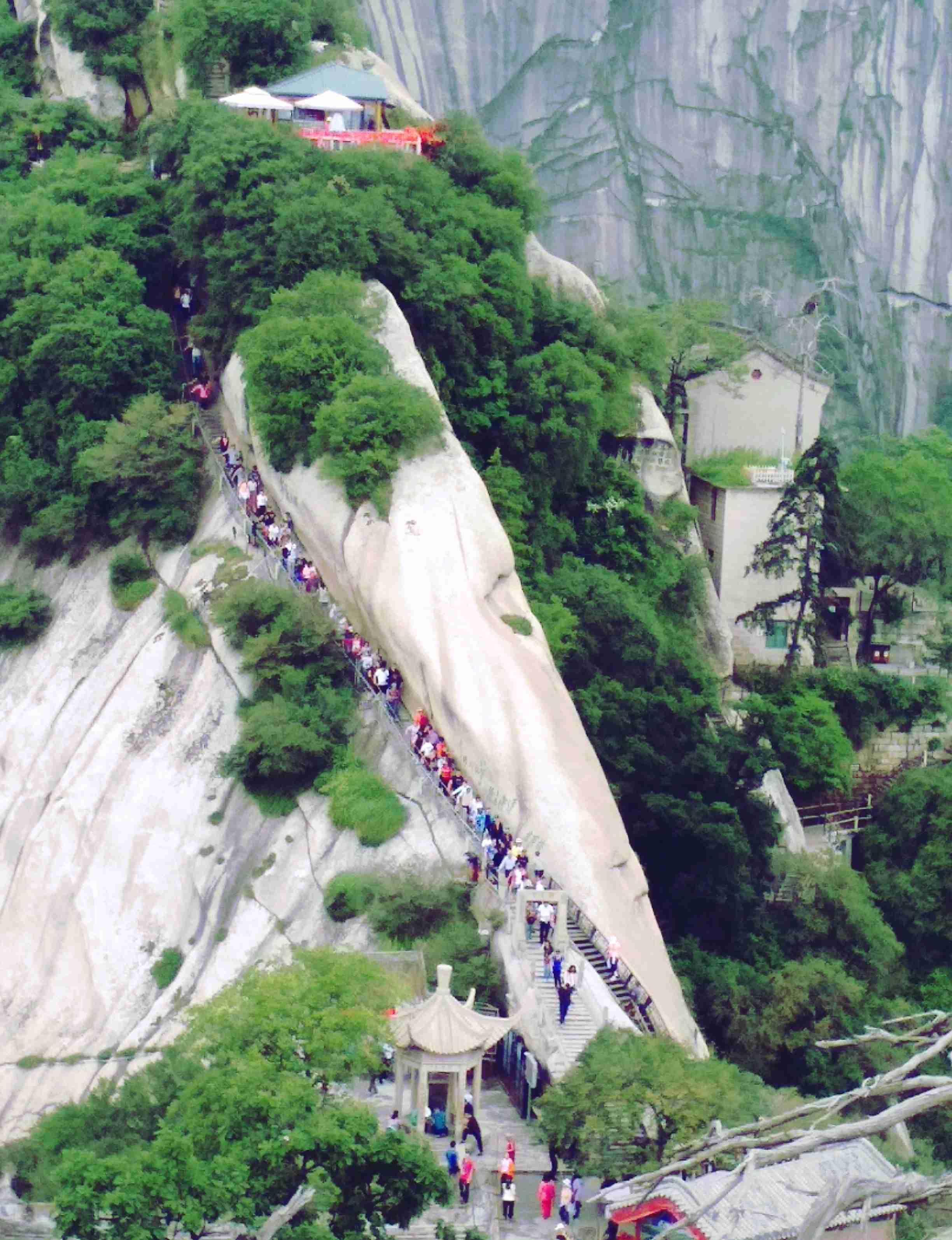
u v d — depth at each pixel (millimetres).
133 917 74062
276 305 84250
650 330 101562
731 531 100812
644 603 91250
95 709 81000
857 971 83625
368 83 98250
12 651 85375
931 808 93062
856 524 101562
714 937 82375
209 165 89250
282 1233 43656
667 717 86938
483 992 61812
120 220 93688
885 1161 44406
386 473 78750
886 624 103562
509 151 99062
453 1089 53281
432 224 91000
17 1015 73125
